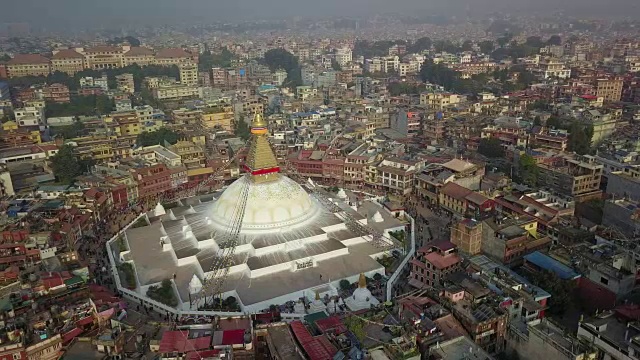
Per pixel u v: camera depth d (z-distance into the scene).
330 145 186.88
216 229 123.44
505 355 80.81
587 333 76.25
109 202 146.12
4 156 165.38
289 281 107.06
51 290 94.56
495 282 89.69
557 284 92.00
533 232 121.50
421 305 81.31
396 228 132.50
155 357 73.75
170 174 163.62
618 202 126.06
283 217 122.00
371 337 72.12
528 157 156.88
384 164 167.00
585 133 180.38
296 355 70.50
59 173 157.50
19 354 75.31
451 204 144.25
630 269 93.69
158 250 121.25
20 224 119.44
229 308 98.56
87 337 80.19
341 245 118.69
